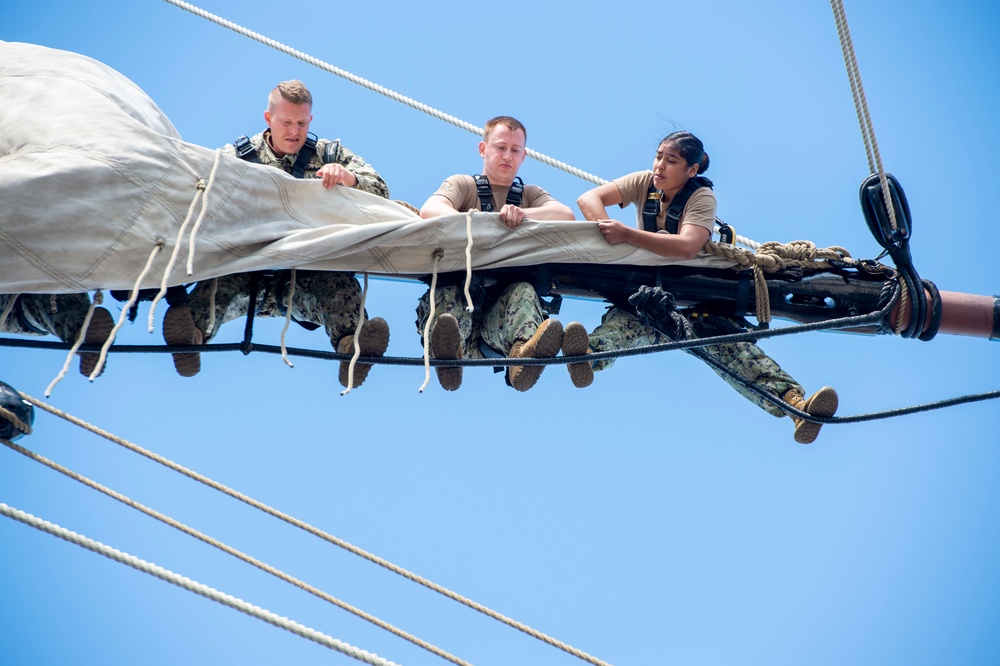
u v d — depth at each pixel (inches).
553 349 1414.9
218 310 1425.9
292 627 1202.6
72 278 1304.1
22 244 1285.7
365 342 1392.7
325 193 1422.2
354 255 1407.5
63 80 1409.9
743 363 1546.5
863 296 1578.5
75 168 1310.3
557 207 1496.1
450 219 1418.6
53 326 1385.3
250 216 1379.2
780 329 1473.9
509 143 1485.0
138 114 1440.7
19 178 1289.4
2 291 1298.0
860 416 1509.6
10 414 1243.2
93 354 1371.8
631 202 1535.4
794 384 1534.2
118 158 1331.2
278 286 1440.7
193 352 1381.6
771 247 1563.7
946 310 1605.6
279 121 1446.9
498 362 1398.9
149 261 1317.7
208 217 1350.9
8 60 1435.8
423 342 1405.0
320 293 1439.5
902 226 1569.9
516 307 1457.9
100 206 1314.0
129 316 1417.3
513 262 1453.0
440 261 1425.9
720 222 1563.7
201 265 1347.2
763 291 1546.5
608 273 1505.9
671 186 1505.9
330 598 1263.5
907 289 1571.1
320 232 1387.8
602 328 1534.2
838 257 1583.4
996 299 1614.2
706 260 1534.2
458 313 1462.8
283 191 1402.6
